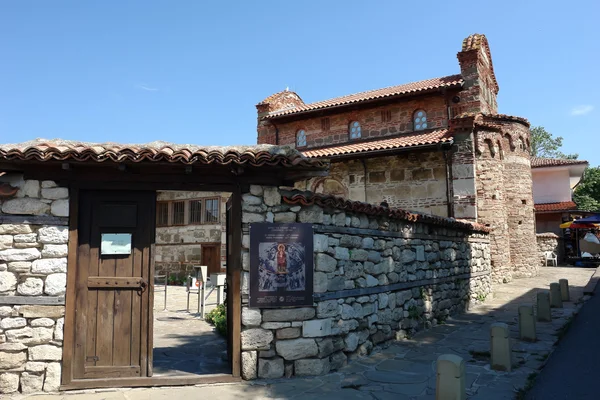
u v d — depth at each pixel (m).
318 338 6.57
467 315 11.58
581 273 19.45
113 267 6.16
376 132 18.92
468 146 15.38
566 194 26.25
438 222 10.42
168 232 22.64
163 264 22.58
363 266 7.77
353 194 17.23
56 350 5.80
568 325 9.98
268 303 6.38
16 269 5.83
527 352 7.75
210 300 15.30
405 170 16.41
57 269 5.90
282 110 22.02
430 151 15.97
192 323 10.93
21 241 5.87
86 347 6.02
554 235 23.34
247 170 6.38
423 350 7.96
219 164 5.99
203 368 6.73
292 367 6.41
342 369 6.79
